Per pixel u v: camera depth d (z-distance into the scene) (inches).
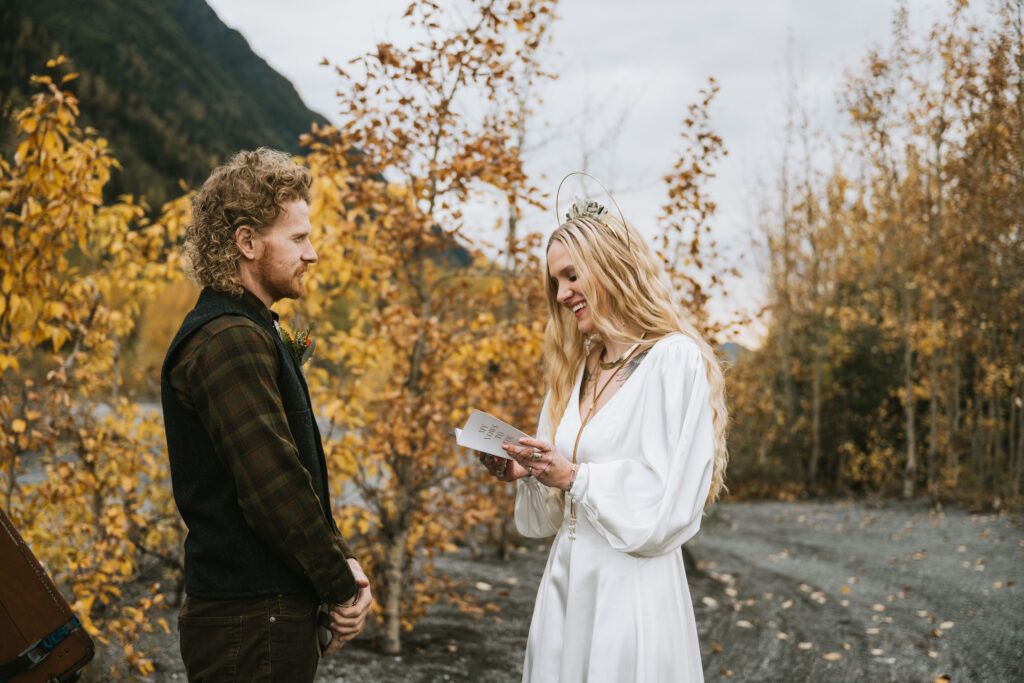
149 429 179.2
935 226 605.9
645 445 76.4
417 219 165.2
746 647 215.0
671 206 213.3
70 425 161.6
